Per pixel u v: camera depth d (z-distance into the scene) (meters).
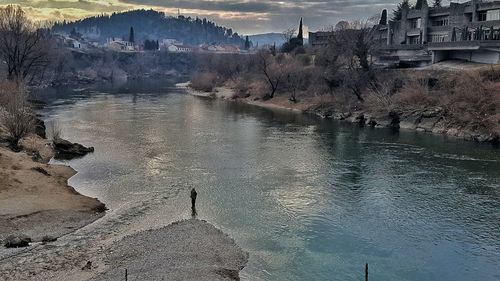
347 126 86.88
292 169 54.91
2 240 34.03
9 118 57.59
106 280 28.05
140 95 148.38
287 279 29.25
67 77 199.00
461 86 80.12
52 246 33.56
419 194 45.59
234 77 161.00
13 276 29.09
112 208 41.53
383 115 86.69
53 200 41.34
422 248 33.78
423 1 127.75
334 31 139.00
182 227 36.47
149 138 73.00
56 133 64.81
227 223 38.22
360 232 36.56
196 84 173.38
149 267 29.92
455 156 60.94
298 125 88.12
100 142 69.12
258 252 32.97
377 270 30.50
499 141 69.38
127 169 54.09
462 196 44.94
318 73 114.44
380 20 159.75
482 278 29.67
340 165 56.72
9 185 42.91
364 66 101.81
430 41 117.88
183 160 58.69
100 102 124.44
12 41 106.50
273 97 125.12
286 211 41.06
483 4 102.12
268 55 143.88
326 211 41.09
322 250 33.38
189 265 30.19
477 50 92.62
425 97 83.81
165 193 45.62
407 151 64.19
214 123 89.81
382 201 43.66
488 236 35.81
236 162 58.00
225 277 29.00
